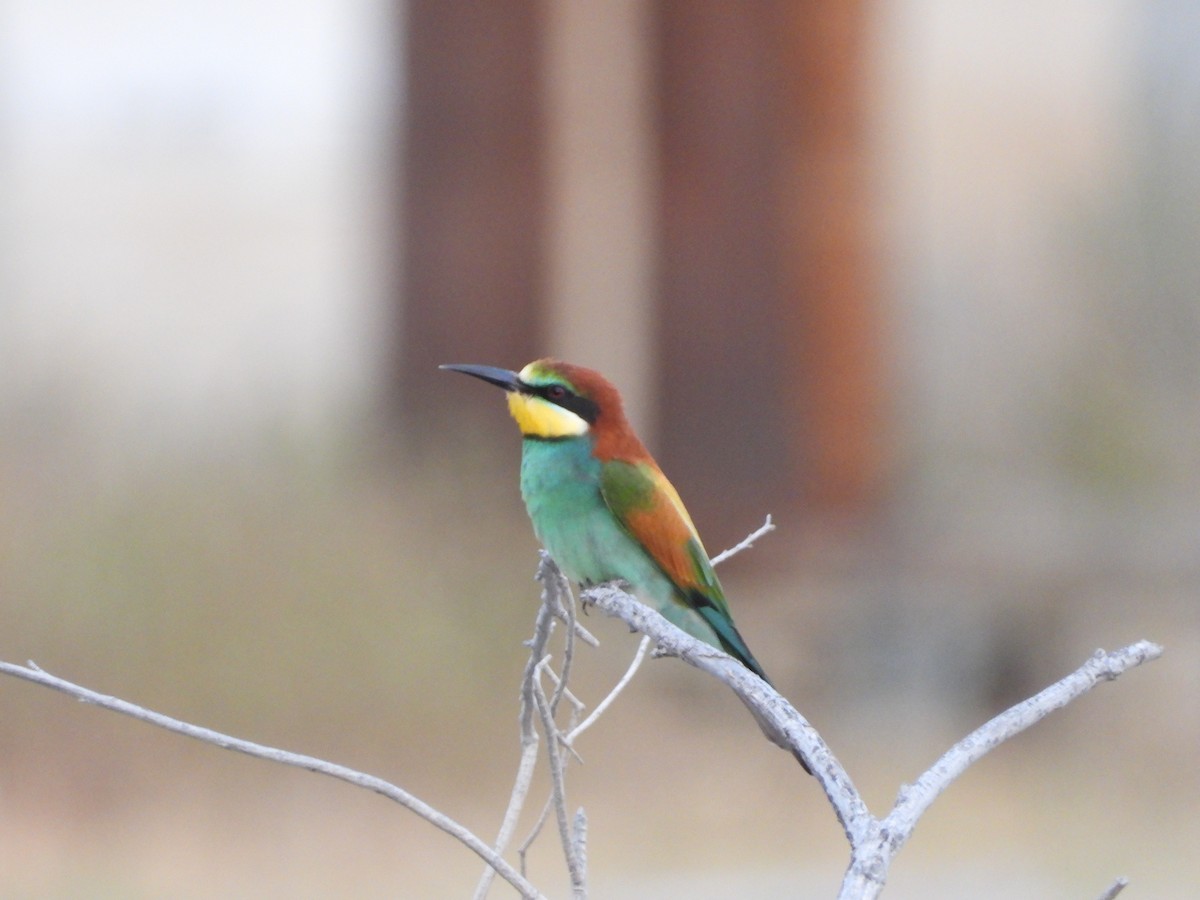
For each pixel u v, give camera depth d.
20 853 11.24
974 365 21.52
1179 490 19.47
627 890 10.98
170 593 13.28
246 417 15.38
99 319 23.56
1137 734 14.66
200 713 13.08
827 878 11.23
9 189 24.58
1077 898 10.88
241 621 13.32
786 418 17.02
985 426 20.69
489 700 13.62
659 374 17.14
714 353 17.02
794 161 16.83
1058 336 21.41
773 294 16.97
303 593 13.48
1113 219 21.56
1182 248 21.12
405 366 17.23
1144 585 16.39
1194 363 20.75
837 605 16.06
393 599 13.68
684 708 15.04
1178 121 21.95
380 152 18.03
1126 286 21.17
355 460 15.60
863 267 17.08
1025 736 14.98
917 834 12.44
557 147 16.83
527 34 16.92
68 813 12.09
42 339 17.47
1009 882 11.16
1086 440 19.80
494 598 14.04
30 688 12.96
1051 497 19.31
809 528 17.03
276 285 35.41
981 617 15.73
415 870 11.27
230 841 11.65
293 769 12.88
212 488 14.05
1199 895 11.02
